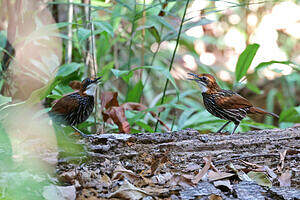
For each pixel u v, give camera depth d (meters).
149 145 7.89
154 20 13.23
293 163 7.50
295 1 21.36
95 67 11.62
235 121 11.10
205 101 11.20
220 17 21.67
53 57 11.52
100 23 10.09
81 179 6.40
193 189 6.26
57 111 8.90
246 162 7.33
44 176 6.25
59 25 10.27
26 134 7.68
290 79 20.47
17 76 11.43
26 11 11.62
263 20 21.25
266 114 11.24
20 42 11.28
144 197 6.02
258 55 21.27
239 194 6.17
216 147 7.96
